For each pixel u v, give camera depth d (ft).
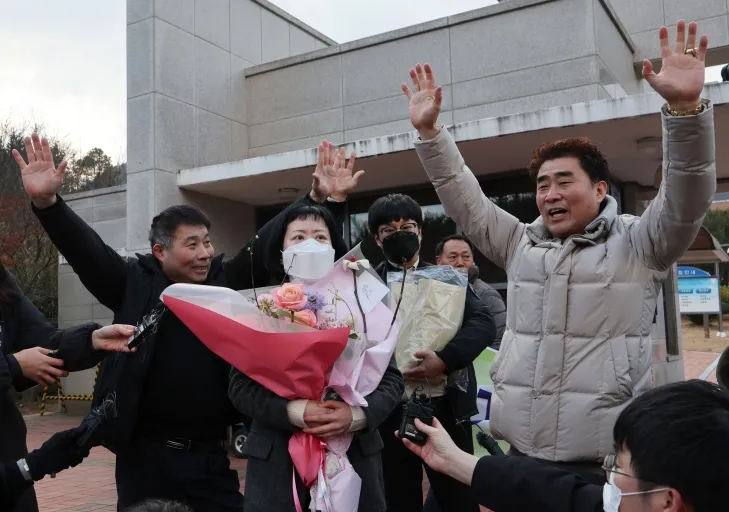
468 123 20.56
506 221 8.56
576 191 7.45
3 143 58.65
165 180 25.27
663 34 6.58
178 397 8.35
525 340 7.61
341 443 6.79
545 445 7.30
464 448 10.08
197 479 8.34
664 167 6.72
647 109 18.04
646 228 7.16
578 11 22.35
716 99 17.46
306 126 27.84
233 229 28.55
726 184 29.58
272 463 6.71
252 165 24.07
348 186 9.84
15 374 7.04
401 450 9.61
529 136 20.24
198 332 6.79
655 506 3.99
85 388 34.63
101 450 25.17
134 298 8.66
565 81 22.52
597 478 7.06
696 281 80.84
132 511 5.56
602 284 7.20
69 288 34.53
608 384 7.07
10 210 45.03
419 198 27.14
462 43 24.54
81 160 75.61
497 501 5.30
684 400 4.06
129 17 25.73
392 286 10.20
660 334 27.73
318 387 6.53
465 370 10.12
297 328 6.54
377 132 26.25
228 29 28.58
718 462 3.74
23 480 6.59
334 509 6.45
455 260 14.62
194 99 26.68
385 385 7.19
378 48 26.35
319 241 7.86
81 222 8.55
